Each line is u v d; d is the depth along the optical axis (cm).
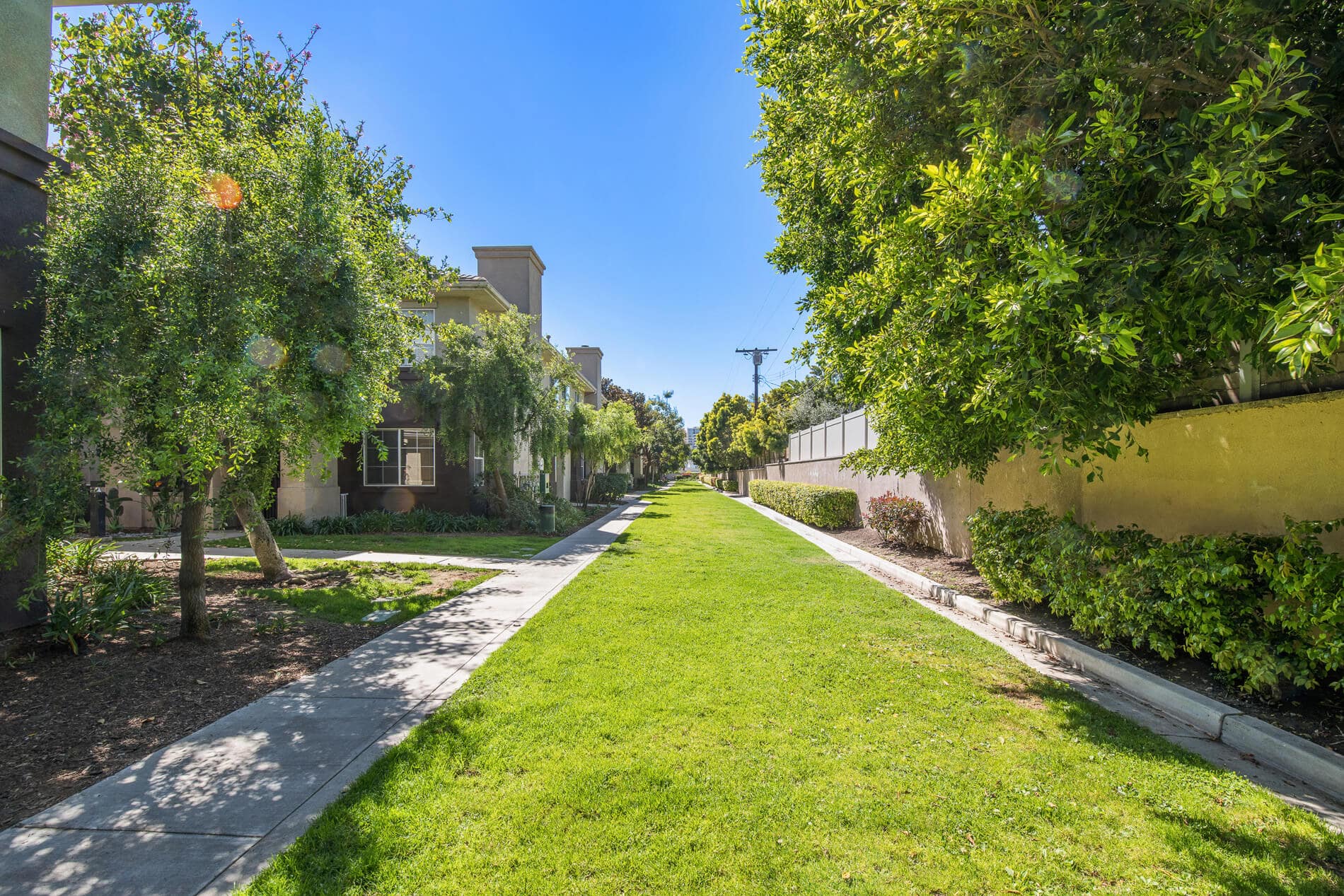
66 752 354
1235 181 281
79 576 706
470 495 1650
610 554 1144
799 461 2442
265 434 488
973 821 288
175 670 492
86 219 453
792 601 729
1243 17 309
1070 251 349
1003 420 463
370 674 485
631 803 300
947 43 398
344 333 534
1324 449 421
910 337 470
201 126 552
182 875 248
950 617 689
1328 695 404
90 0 729
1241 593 420
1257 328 325
